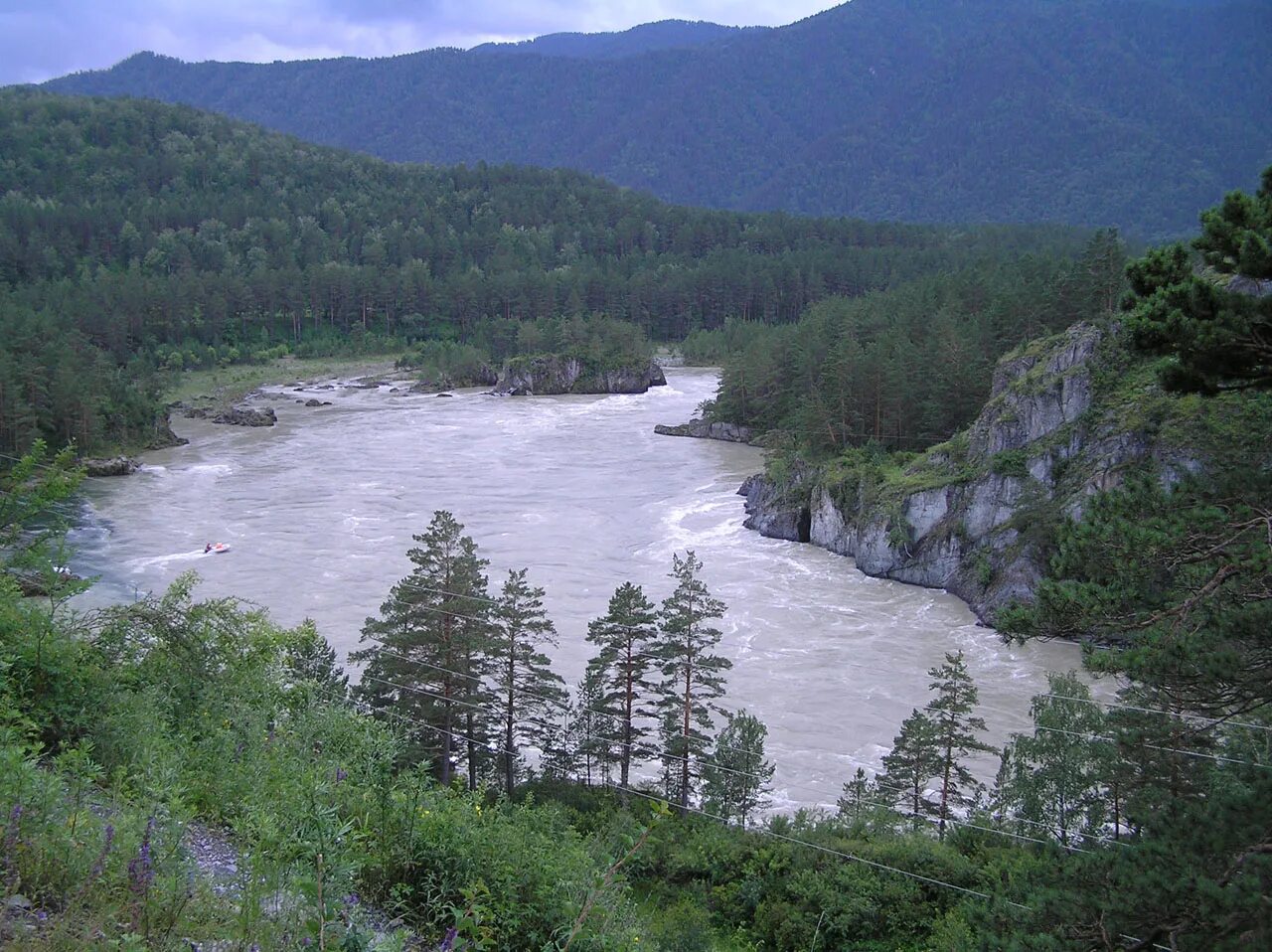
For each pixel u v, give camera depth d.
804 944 26.50
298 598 61.47
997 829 32.03
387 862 14.66
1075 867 16.44
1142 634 16.67
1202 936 14.12
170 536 76.25
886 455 88.81
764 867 30.02
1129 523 17.36
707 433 126.44
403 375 176.62
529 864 15.48
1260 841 14.70
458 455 112.38
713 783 37.25
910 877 28.53
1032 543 64.56
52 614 17.20
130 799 13.61
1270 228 16.23
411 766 27.19
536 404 153.25
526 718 41.25
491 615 38.53
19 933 9.16
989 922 17.56
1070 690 36.50
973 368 95.81
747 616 63.38
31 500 20.67
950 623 62.81
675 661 43.88
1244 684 15.70
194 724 18.97
